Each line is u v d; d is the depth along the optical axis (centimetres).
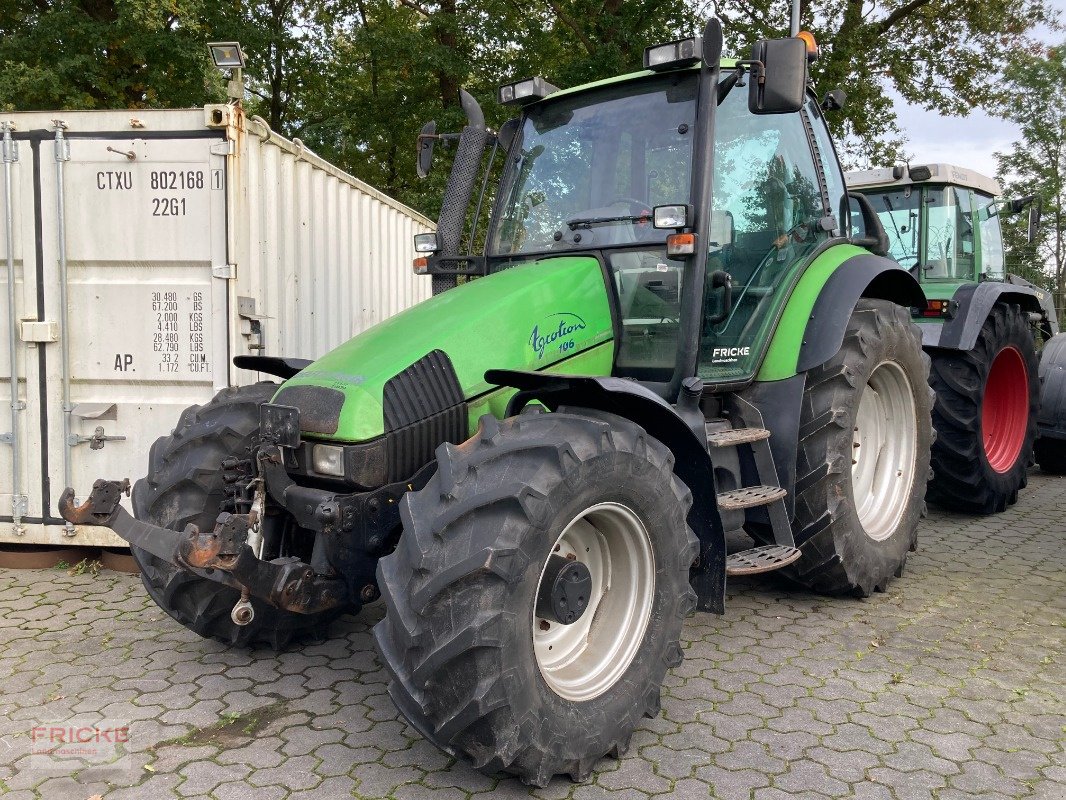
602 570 273
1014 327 577
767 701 300
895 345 398
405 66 1401
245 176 446
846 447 369
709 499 296
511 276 319
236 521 246
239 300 443
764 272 369
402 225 737
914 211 676
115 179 441
